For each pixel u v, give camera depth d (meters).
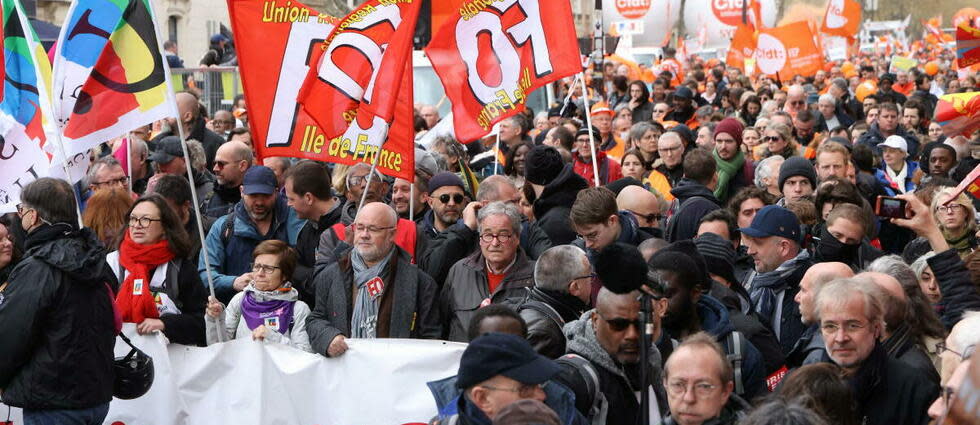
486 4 8.25
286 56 7.73
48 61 9.06
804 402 4.52
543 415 3.62
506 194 8.49
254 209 8.45
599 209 7.05
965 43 10.62
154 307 7.07
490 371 4.30
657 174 12.04
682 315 5.65
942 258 6.09
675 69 30.88
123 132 7.30
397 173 7.79
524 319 5.86
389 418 6.73
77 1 7.36
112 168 9.21
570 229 8.45
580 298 6.06
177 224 7.25
